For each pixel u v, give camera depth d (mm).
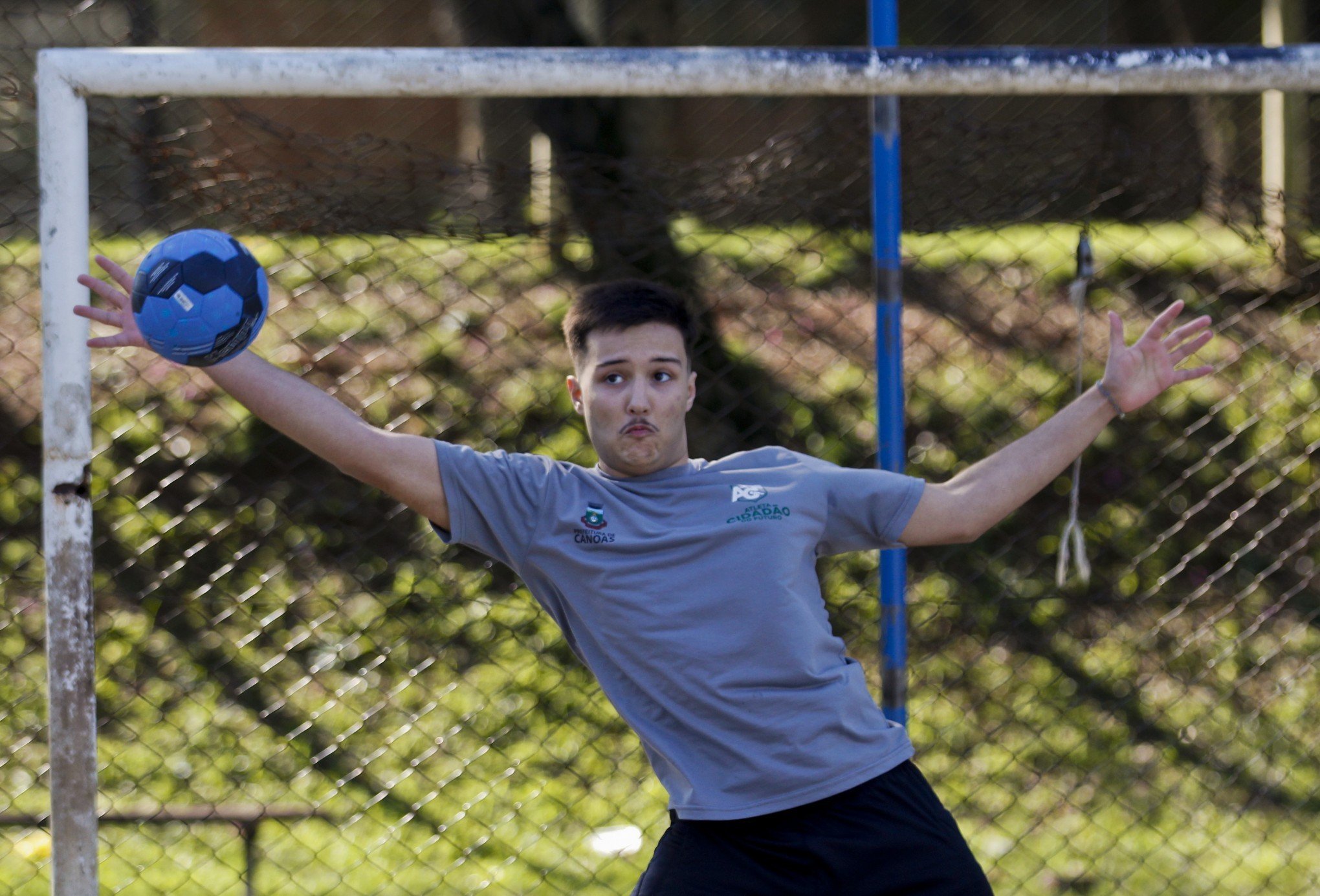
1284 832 13070
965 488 7730
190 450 17062
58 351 7637
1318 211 10930
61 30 15648
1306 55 8414
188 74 7586
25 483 16172
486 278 15578
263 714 14344
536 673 15117
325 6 22406
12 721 14078
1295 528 17297
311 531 16781
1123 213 12430
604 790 13430
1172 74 8328
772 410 16281
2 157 12836
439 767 13828
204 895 11641
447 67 7758
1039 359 17625
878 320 9070
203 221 10844
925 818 7512
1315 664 15539
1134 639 16078
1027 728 14688
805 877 7297
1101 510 17500
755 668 7312
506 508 7504
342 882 11828
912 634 15977
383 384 16500
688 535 7410
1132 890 11977
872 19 9023
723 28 23547
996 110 21219
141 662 15328
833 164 10617
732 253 16500
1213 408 16891
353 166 9938
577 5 21266
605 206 11297
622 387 7543
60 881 7852
